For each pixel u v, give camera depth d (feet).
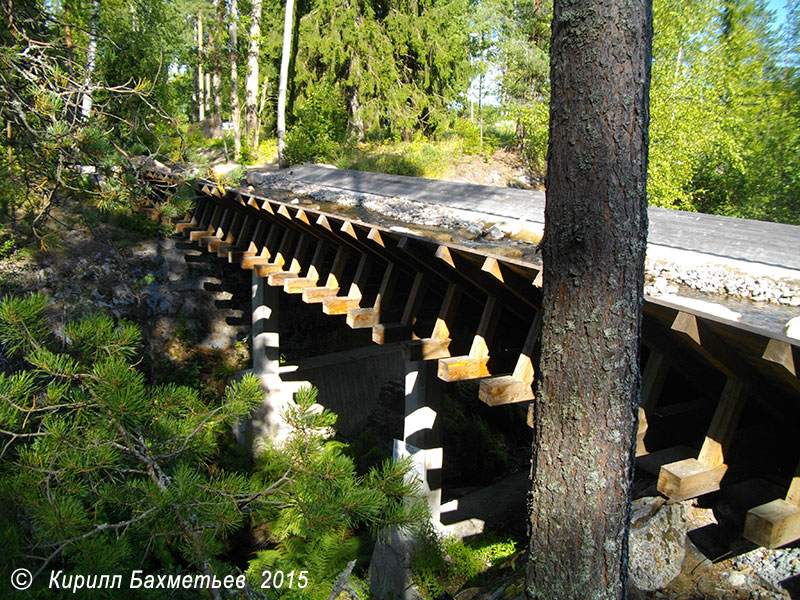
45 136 15.37
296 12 74.13
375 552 21.40
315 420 9.96
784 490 11.66
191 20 82.33
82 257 38.32
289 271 27.73
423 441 21.13
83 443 9.30
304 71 70.95
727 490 12.34
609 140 7.84
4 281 35.04
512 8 71.87
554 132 8.30
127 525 8.63
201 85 104.22
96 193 16.66
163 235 41.11
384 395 38.29
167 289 40.24
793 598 11.09
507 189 29.91
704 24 44.06
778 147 46.62
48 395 9.53
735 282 13.70
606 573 8.57
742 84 46.24
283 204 25.46
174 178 19.04
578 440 8.36
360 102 72.54
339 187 35.86
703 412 13.51
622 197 7.94
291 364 37.83
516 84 70.13
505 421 36.40
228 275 42.52
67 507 8.05
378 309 20.79
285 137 65.67
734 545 12.27
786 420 11.45
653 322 11.36
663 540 13.00
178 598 12.79
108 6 37.86
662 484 11.03
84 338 10.49
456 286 18.12
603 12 7.64
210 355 40.09
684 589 12.23
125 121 17.67
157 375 37.91
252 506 9.76
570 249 8.17
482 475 30.99
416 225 22.98
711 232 18.37
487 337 16.37
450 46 71.51
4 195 19.36
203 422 10.43
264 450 32.94
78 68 18.26
